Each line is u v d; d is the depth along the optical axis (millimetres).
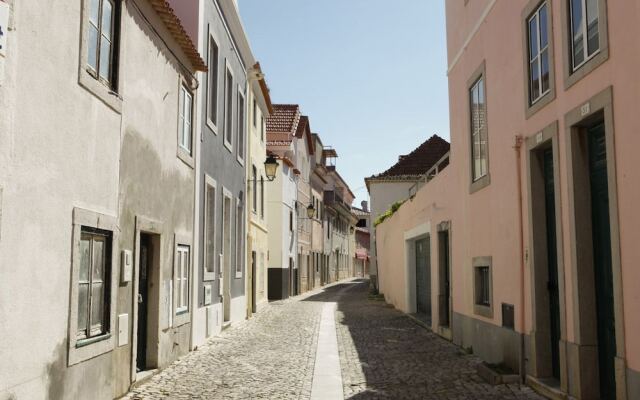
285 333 14883
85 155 6555
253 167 20906
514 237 8844
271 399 7629
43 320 5633
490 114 10031
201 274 12391
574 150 6910
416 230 18109
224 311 15750
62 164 6012
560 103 7199
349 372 9602
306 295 34500
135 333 8164
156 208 9188
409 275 20234
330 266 51406
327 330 15680
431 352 11578
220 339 13422
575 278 6828
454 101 12539
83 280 6680
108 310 7273
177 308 10609
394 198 35406
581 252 6824
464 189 11734
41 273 5598
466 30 11562
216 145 13906
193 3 11930
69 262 6156
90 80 6602
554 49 7367
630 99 5625
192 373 9336
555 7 7328
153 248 9414
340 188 56500
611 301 6438
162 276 9531
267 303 25375
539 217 8219
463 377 8953
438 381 8703
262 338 13789
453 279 12750
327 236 49531
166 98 9680
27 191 5348
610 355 6469
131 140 8023
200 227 12219
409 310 20062
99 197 6945
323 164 47531
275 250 30062
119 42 7535
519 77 8641
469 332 11461
